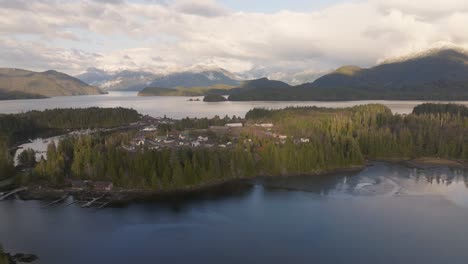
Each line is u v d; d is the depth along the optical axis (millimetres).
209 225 134375
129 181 173625
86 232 129625
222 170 189500
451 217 139500
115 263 109750
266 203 155750
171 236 125938
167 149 196500
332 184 181875
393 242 120125
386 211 145750
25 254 114312
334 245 118438
